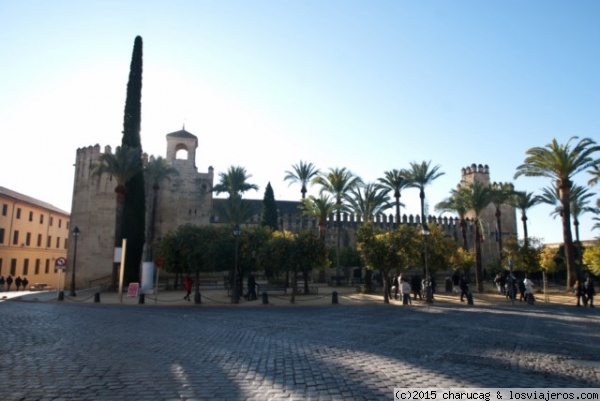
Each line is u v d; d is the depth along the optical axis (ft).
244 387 21.34
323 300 84.07
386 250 79.97
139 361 27.04
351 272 154.40
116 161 105.91
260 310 65.51
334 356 29.40
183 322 48.47
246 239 85.25
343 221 179.52
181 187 165.37
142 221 120.67
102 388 20.98
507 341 37.14
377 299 86.43
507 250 111.75
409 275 143.54
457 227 202.49
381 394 20.35
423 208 128.88
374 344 34.94
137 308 66.80
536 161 110.83
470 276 164.04
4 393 19.98
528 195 146.61
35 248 180.86
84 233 143.13
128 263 115.65
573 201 144.15
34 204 178.91
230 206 148.77
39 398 19.36
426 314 60.70
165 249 80.84
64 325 43.88
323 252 82.74
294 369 25.25
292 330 42.88
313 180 131.75
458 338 38.63
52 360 27.07
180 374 23.82
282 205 210.38
